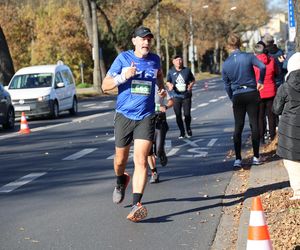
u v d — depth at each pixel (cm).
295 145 764
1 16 6450
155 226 745
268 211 743
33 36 6644
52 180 1067
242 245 629
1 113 2069
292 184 789
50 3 5331
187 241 681
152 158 1005
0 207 865
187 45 8750
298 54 759
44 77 2561
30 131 1988
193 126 1956
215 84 5916
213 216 790
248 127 1897
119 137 773
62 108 2573
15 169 1198
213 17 8600
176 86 1614
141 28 764
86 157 1339
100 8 5003
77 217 796
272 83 1327
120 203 870
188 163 1220
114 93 4553
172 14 6372
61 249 658
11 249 662
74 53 6391
